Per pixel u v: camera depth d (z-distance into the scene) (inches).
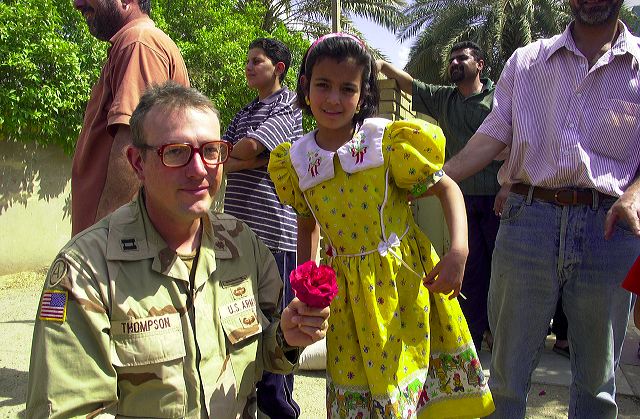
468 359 79.1
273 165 85.4
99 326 59.3
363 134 77.8
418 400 77.2
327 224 79.4
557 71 91.3
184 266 66.1
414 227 81.4
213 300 68.5
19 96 247.8
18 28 244.8
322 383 142.9
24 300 226.8
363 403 75.4
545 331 94.7
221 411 65.2
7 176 258.7
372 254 76.0
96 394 58.2
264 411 107.5
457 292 75.4
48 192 276.1
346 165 77.0
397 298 75.5
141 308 62.3
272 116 120.3
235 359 68.9
